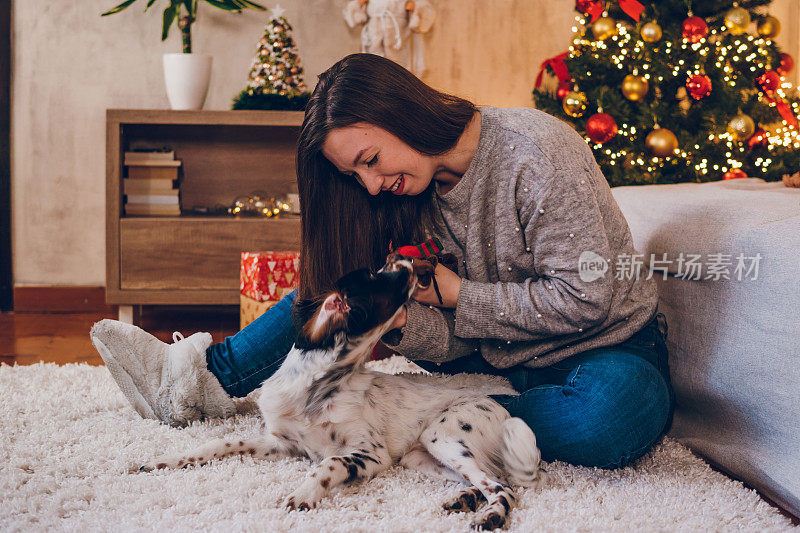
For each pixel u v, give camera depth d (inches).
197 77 131.7
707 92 127.6
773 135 132.3
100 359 104.2
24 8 144.4
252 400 76.7
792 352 55.1
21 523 46.0
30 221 148.6
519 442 53.9
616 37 129.3
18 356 105.5
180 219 127.2
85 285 150.6
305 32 154.3
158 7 148.6
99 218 150.5
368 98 53.8
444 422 56.0
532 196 56.6
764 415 57.6
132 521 46.7
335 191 62.6
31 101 146.4
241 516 47.7
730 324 62.2
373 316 55.8
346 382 57.9
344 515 48.3
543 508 50.0
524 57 161.3
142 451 60.9
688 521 48.6
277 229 129.7
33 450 59.7
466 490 51.6
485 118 60.0
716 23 133.0
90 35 147.0
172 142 151.4
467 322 58.3
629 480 56.6
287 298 68.6
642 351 60.6
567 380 58.3
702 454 64.4
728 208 68.6
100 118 148.9
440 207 63.6
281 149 155.1
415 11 150.3
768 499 57.4
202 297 128.3
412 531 46.3
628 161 124.6
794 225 58.7
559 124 59.9
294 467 57.6
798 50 170.9
